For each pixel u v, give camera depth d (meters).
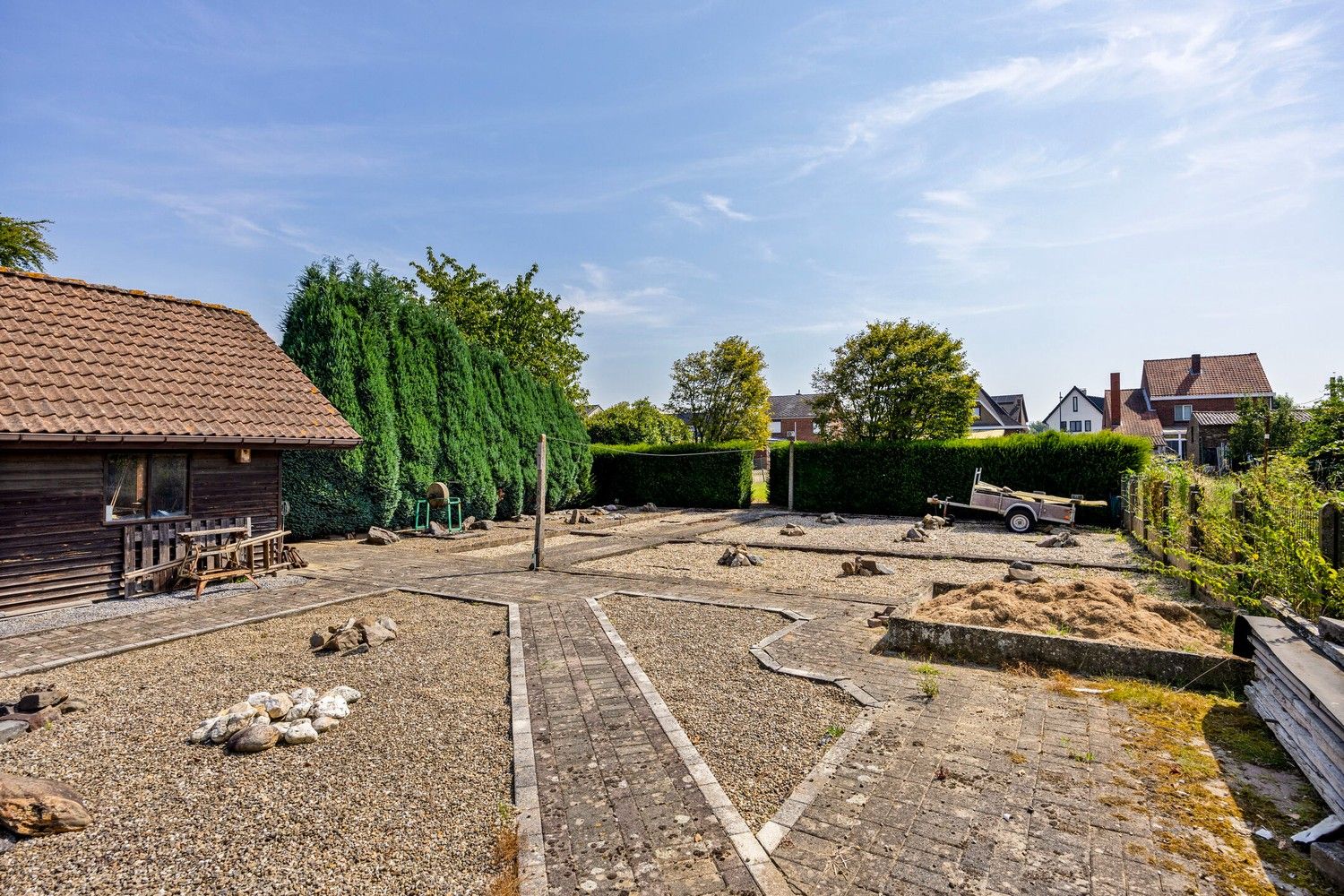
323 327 15.76
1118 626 6.58
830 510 23.95
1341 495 6.76
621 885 3.07
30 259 22.81
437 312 19.19
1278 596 6.95
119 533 9.38
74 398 9.01
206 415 10.22
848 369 28.64
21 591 8.43
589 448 24.98
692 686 5.80
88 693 5.73
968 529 18.62
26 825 3.47
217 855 3.36
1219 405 50.00
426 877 3.18
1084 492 20.09
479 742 4.70
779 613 8.47
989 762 4.27
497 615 8.45
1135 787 3.95
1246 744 4.52
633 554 14.18
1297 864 3.19
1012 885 3.06
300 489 15.24
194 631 7.52
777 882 3.08
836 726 4.91
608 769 4.23
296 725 4.73
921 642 6.62
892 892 3.02
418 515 17.47
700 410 42.91
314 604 8.84
